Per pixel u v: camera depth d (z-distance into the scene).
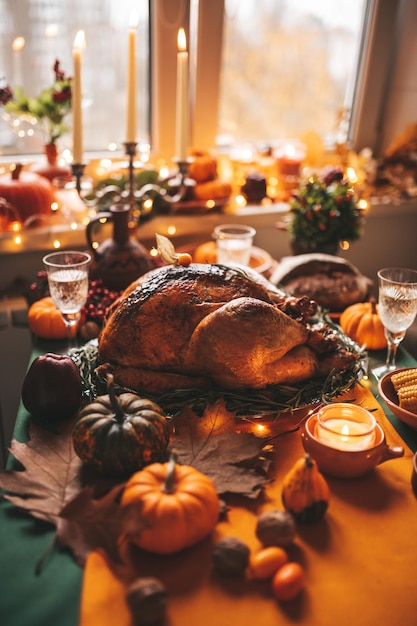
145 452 0.73
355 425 0.79
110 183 1.45
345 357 0.91
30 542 0.67
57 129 1.51
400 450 0.76
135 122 1.23
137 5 1.47
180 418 0.81
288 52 1.66
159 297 0.87
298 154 1.69
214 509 0.67
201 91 1.59
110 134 1.61
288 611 0.60
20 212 1.37
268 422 0.86
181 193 1.36
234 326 0.82
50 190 1.42
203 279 0.89
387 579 0.64
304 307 0.89
